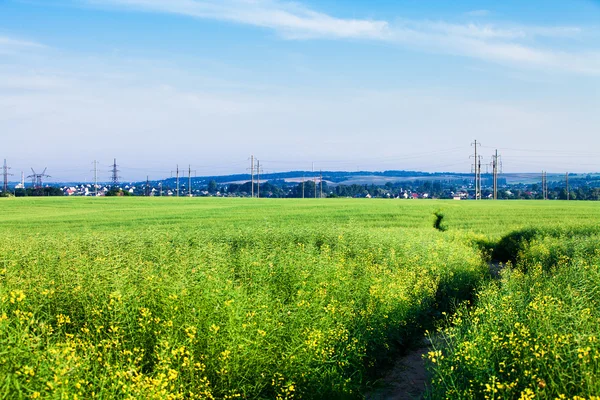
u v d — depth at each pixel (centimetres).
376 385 902
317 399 784
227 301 800
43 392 539
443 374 718
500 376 673
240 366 742
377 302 1076
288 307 926
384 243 1980
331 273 1212
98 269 1043
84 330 749
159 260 1334
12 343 585
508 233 3017
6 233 2555
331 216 4216
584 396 574
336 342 873
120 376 600
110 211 4962
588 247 1994
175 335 739
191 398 657
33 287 930
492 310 872
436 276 1518
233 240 2150
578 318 745
